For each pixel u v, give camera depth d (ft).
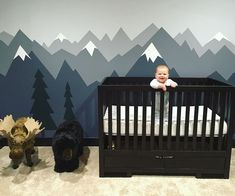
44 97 9.50
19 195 6.74
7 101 9.56
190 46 8.91
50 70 9.24
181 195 6.76
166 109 7.84
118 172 7.62
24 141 7.54
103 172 7.61
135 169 7.59
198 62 9.03
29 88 9.42
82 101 9.50
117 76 9.23
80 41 8.96
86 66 9.18
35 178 7.51
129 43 8.95
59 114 9.64
